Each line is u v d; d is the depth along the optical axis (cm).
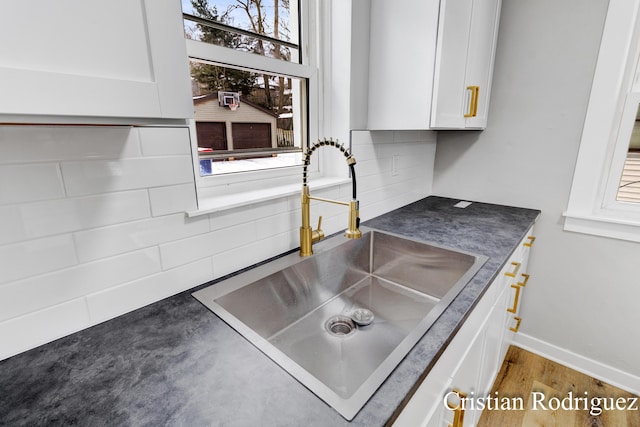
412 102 131
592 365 169
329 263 121
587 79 148
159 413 52
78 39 42
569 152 158
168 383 58
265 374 60
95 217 71
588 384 164
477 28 139
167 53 51
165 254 84
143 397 55
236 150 115
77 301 72
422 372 60
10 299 63
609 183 153
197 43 93
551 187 167
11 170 60
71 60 42
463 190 197
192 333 73
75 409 53
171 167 82
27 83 40
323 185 126
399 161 170
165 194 82
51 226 66
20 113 40
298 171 136
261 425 49
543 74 159
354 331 106
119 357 65
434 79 124
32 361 64
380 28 134
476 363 109
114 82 46
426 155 194
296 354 94
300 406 53
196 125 102
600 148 150
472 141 188
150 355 66
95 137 68
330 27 131
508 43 165
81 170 68
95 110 45
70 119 45
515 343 193
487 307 107
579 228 161
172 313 80
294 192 115
